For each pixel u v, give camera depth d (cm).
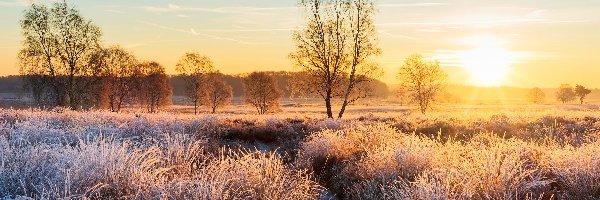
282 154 1242
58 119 1617
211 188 577
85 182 584
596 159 754
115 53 6425
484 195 652
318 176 916
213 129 1488
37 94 4209
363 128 1327
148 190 567
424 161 834
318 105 11356
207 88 7762
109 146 743
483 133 1559
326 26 3281
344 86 3328
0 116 1670
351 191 791
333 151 1061
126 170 619
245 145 1392
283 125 1766
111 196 576
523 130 1688
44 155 701
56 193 543
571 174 716
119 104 6981
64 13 4169
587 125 1773
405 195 639
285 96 17225
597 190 673
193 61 7625
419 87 6712
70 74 4222
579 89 17038
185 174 708
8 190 580
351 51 3300
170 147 833
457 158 876
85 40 4250
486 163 720
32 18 4066
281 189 656
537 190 693
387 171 812
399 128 1786
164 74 8044
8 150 722
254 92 7950
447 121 1909
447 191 604
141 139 1177
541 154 924
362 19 3266
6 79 15475
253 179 666
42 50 4122
